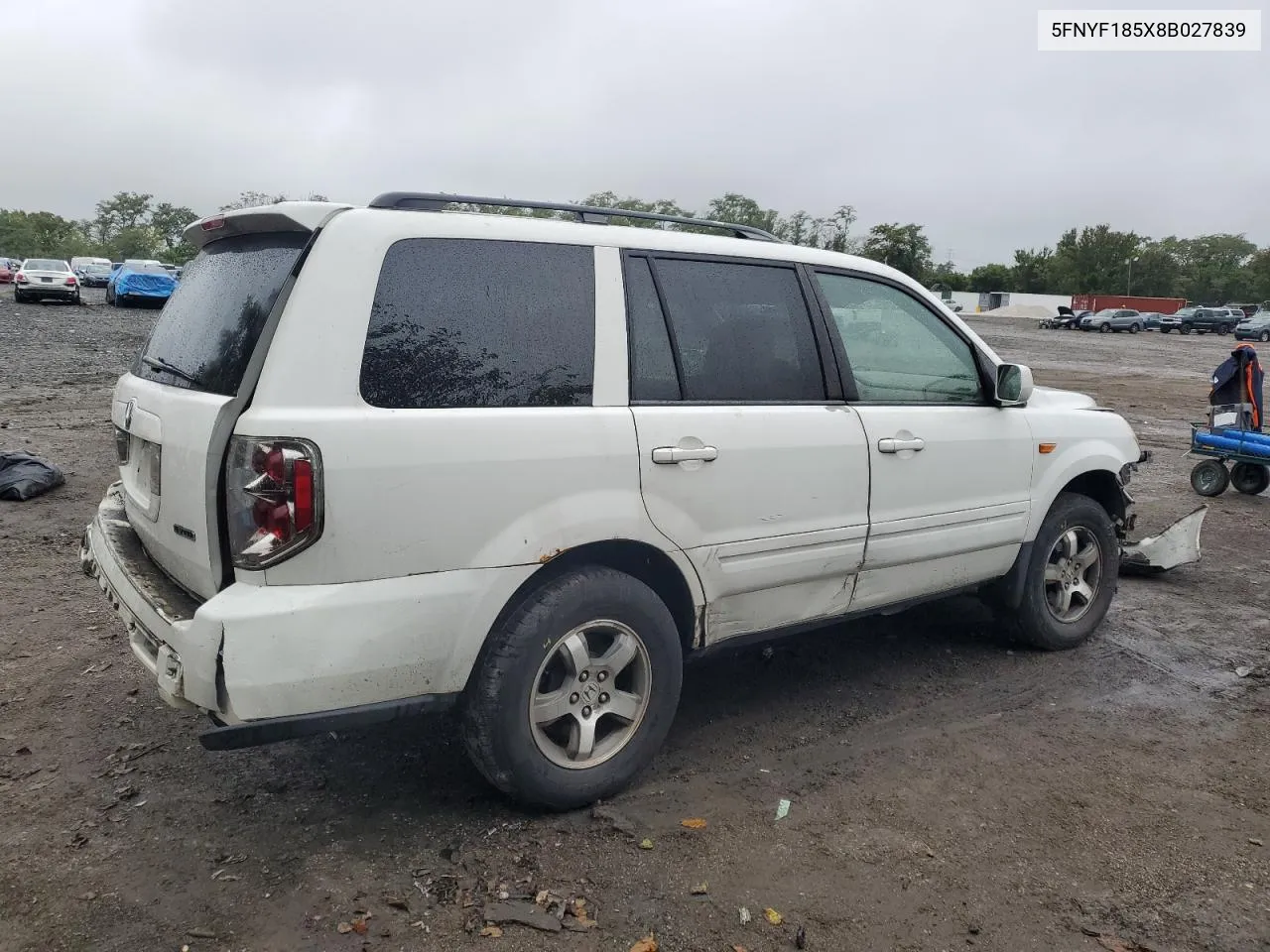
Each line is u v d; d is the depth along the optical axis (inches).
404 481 109.2
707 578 136.8
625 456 125.8
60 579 218.8
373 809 128.5
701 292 140.6
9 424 409.1
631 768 133.0
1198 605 232.2
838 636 204.1
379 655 109.0
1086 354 1341.0
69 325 899.4
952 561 172.1
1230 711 170.6
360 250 111.4
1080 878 118.2
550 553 119.6
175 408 118.0
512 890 111.8
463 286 118.4
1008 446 177.6
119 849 118.0
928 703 170.1
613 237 133.6
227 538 108.3
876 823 129.3
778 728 158.1
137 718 152.8
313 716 106.7
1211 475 371.6
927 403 167.9
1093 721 164.9
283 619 103.7
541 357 122.7
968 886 115.9
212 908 107.0
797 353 150.3
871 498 154.6
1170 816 133.4
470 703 119.0
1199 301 4072.3
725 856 120.2
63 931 102.7
